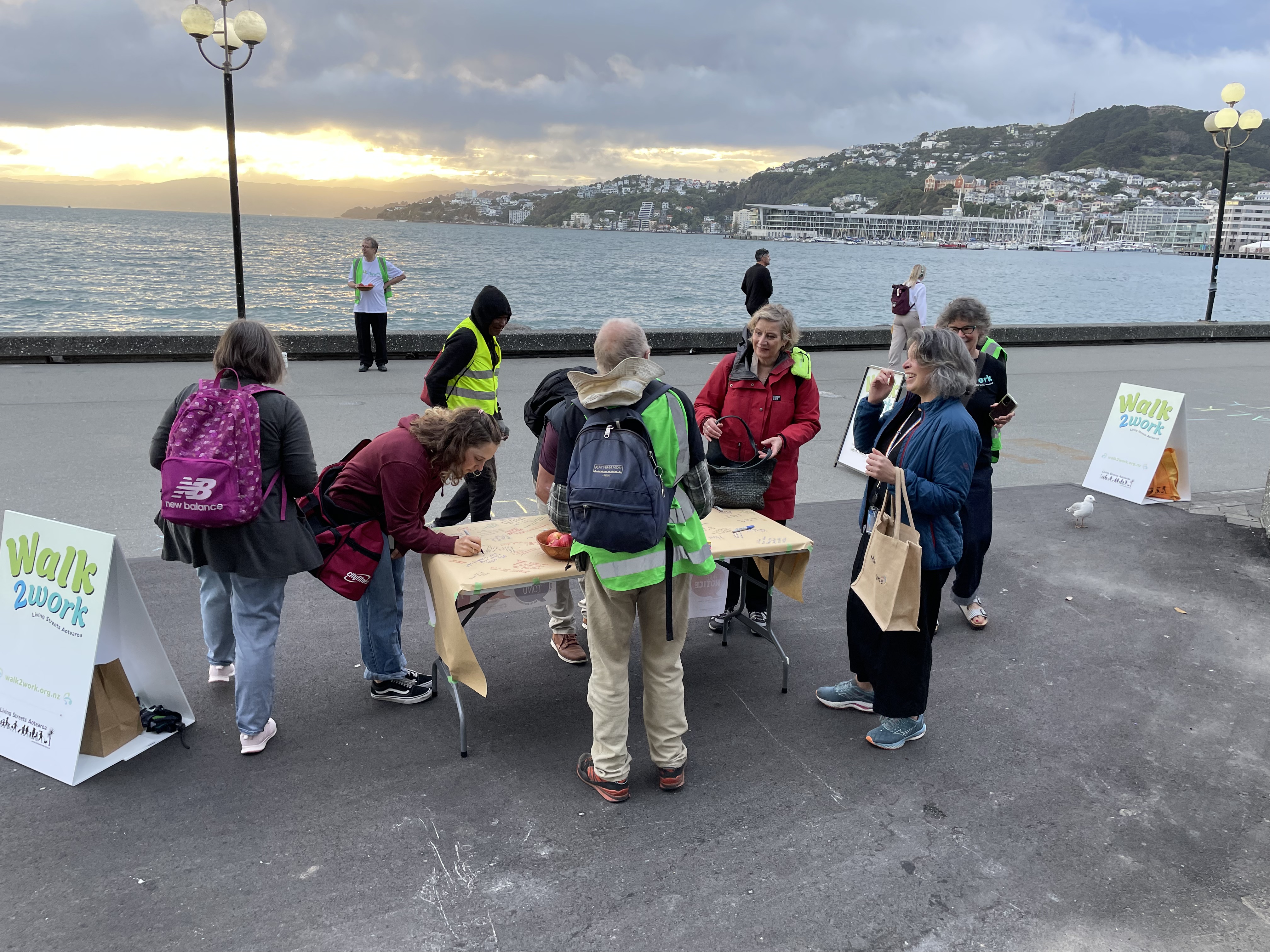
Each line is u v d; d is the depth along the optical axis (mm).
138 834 2658
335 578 3109
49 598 2941
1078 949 2322
